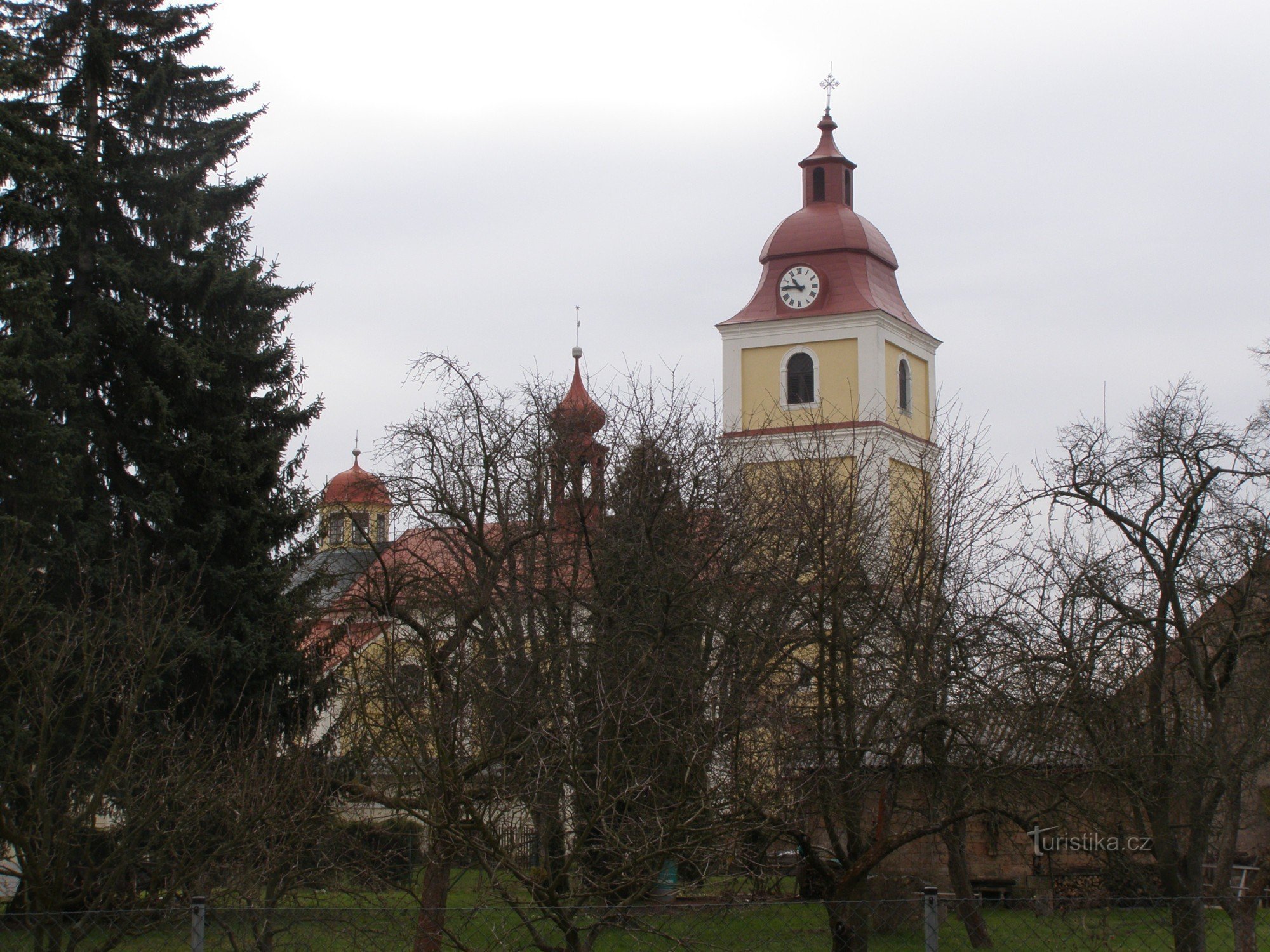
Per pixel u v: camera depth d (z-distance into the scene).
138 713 20.64
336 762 17.64
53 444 22.22
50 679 14.73
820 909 12.57
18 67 22.53
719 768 13.79
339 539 28.67
